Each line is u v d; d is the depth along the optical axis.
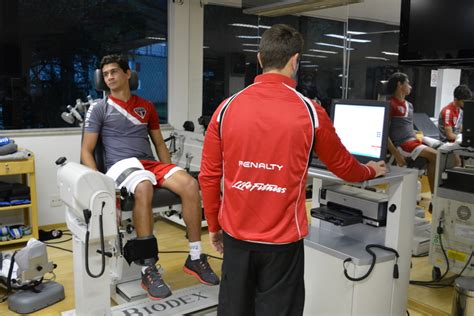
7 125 3.86
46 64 3.96
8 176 3.76
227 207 1.57
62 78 4.04
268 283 1.56
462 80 3.23
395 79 3.52
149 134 3.12
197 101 4.66
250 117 1.48
